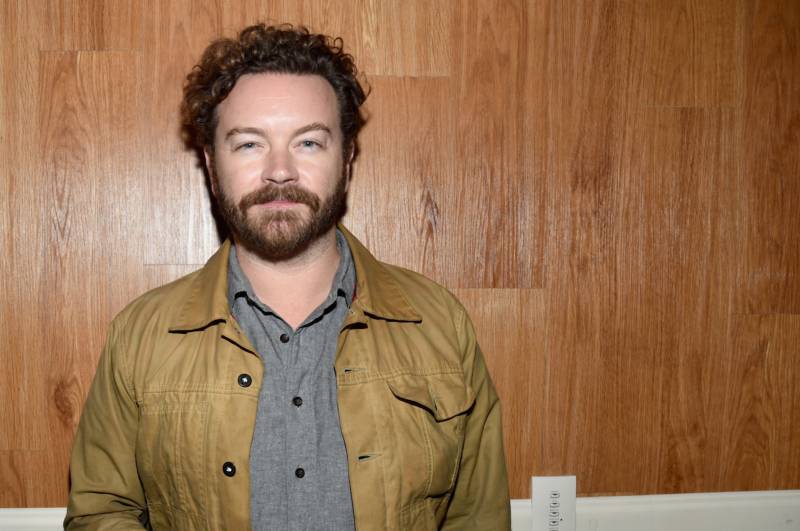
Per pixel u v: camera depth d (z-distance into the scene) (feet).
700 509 4.87
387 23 4.60
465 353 3.91
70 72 4.41
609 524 4.80
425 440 3.46
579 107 4.73
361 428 3.36
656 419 4.85
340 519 3.32
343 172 3.69
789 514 4.94
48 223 4.42
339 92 3.67
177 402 3.37
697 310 4.87
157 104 4.45
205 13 4.46
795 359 4.95
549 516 4.75
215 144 3.64
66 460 4.47
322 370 3.48
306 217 3.40
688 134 4.82
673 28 4.79
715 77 4.83
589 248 4.77
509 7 4.67
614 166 4.76
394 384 3.49
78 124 4.42
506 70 4.67
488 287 4.70
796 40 4.88
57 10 4.39
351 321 3.51
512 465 4.75
